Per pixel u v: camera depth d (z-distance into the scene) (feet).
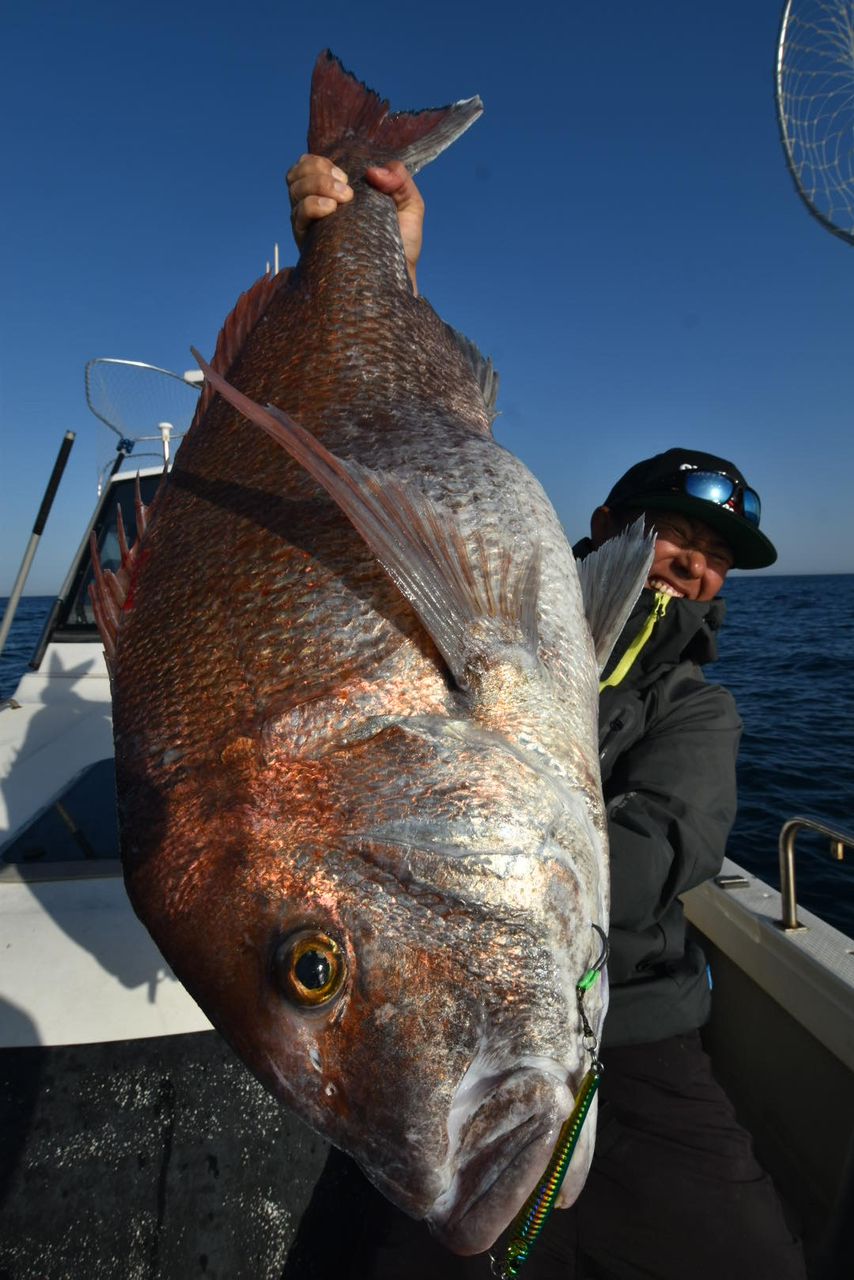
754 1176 6.16
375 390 5.72
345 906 4.10
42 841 8.35
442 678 4.58
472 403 6.36
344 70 7.84
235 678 4.49
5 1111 5.55
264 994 4.09
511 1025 4.12
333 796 4.26
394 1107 3.96
